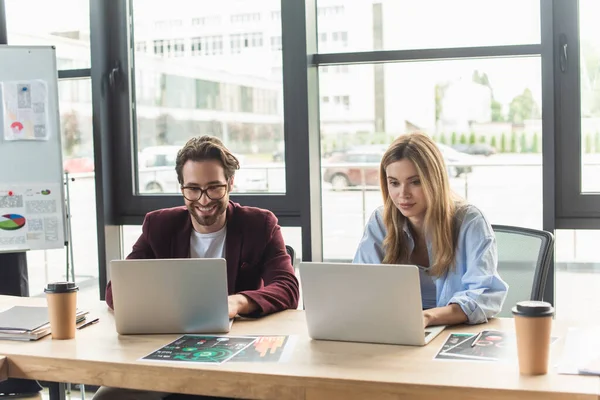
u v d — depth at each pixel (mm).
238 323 2098
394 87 3184
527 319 1526
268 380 1611
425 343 1790
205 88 3459
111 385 1751
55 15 3586
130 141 3561
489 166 3092
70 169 3613
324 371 1611
